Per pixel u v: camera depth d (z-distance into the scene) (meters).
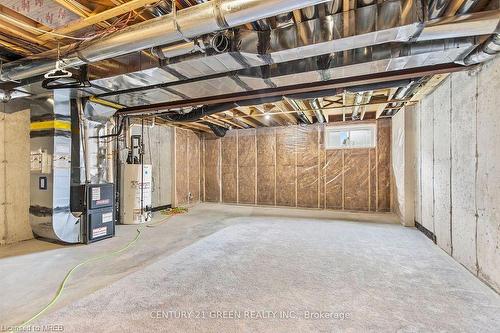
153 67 2.35
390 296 2.04
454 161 2.80
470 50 2.00
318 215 5.38
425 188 3.74
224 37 2.01
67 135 3.39
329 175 6.09
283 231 4.04
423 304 1.92
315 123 6.18
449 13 1.78
